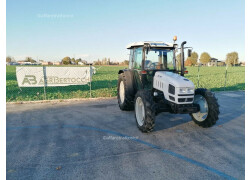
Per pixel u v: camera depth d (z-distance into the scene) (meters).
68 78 8.77
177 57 5.52
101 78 18.52
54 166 3.03
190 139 4.18
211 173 2.87
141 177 2.75
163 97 4.70
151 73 5.23
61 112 6.42
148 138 4.21
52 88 11.55
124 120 5.54
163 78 4.66
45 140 4.07
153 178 2.73
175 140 4.12
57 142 3.97
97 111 6.57
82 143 3.92
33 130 4.68
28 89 11.05
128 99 6.12
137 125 4.74
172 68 5.55
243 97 9.37
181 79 4.40
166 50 5.48
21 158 3.28
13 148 3.68
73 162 3.16
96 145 3.83
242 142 4.04
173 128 4.89
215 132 4.63
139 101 4.80
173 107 4.31
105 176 2.77
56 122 5.32
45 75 8.46
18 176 2.76
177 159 3.29
